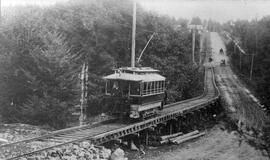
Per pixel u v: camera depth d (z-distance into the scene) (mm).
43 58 29969
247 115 41594
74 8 41312
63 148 18781
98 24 40344
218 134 35656
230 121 39531
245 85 65500
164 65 46156
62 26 38219
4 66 31094
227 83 67312
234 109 47094
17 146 18625
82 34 39531
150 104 28969
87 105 35125
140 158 24750
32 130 25234
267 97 43125
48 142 19828
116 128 24406
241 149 29016
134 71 27781
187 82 51438
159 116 30422
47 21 37844
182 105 40438
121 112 26938
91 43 39531
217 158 26656
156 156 26016
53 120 29719
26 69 31250
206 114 44938
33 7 38438
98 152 20656
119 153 22219
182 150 28844
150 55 45719
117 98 27000
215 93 55562
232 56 95562
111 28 40781
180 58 53094
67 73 30812
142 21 45406
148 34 46469
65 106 29906
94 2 42969
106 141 22516
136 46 44219
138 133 27188
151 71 29797
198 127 39625
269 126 24656
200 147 30219
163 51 48125
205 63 89125
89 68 38531
